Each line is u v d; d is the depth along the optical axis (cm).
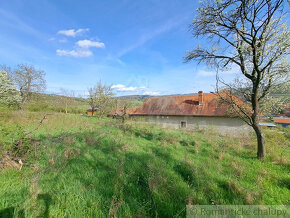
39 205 200
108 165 351
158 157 439
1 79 1036
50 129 746
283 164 427
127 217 192
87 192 238
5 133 380
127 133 780
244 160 463
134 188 260
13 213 185
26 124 850
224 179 315
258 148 486
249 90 528
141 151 487
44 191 231
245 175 348
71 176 287
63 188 247
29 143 392
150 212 212
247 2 396
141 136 749
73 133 653
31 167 316
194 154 501
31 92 2269
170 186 267
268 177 339
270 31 436
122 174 295
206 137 820
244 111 551
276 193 276
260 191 273
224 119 1316
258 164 432
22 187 240
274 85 492
